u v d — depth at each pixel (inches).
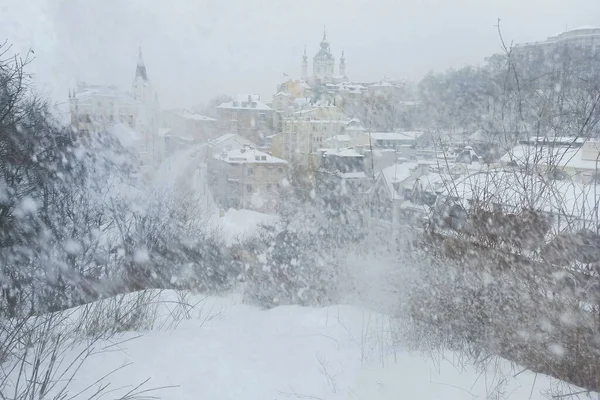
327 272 455.5
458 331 215.0
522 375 176.7
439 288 233.9
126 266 634.8
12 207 421.4
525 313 199.6
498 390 158.6
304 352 204.2
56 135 545.6
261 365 187.6
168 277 650.8
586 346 181.8
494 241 228.5
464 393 161.0
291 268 496.4
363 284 353.4
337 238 588.1
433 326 220.2
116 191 698.8
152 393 157.9
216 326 255.8
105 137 760.3
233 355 197.9
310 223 653.9
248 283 523.2
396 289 283.0
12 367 160.7
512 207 230.1
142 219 722.2
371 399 159.9
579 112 234.7
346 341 222.5
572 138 232.5
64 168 543.2
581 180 225.0
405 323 229.5
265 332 244.1
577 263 203.0
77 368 155.8
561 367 183.6
